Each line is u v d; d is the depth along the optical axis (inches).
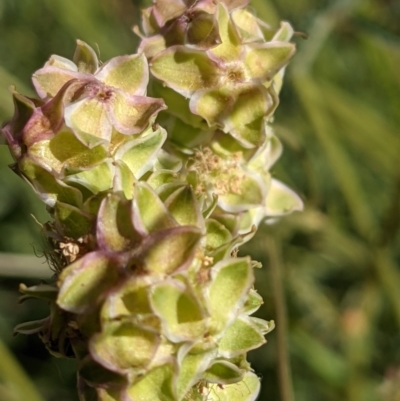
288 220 4.9
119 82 3.3
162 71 3.7
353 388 5.2
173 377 3.0
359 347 5.2
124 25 6.6
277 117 6.3
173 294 3.0
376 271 5.2
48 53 7.2
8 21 7.4
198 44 3.6
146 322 3.0
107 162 3.3
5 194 6.6
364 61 6.7
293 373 5.7
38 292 3.1
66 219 3.2
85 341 3.1
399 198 5.0
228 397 3.4
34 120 3.2
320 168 6.3
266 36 3.8
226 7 3.7
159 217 3.1
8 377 4.7
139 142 3.3
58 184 3.2
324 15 5.1
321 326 5.9
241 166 3.8
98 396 3.1
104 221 3.1
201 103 3.7
